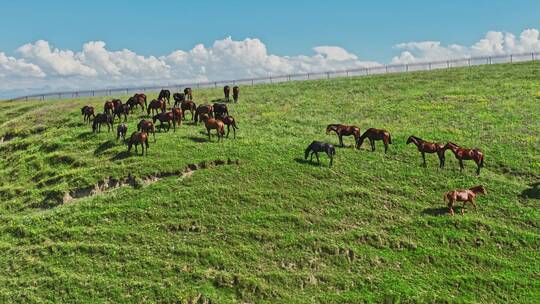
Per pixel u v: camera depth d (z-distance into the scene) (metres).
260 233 25.31
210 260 23.50
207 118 38.12
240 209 27.53
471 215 26.84
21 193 32.62
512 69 63.91
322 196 28.72
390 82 62.31
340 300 21.47
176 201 28.25
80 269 23.25
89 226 26.62
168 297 21.41
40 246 25.05
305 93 58.34
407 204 28.03
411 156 34.06
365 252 24.25
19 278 22.98
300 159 33.34
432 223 26.16
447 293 21.78
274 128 41.31
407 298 21.39
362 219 26.78
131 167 32.31
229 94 59.31
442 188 29.77
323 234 25.45
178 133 38.59
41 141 41.97
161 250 24.23
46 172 34.97
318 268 23.39
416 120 42.81
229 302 21.27
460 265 23.44
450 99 49.62
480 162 31.05
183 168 32.00
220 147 35.34
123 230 25.86
